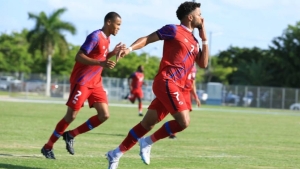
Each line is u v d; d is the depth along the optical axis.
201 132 41.09
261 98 142.25
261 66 177.50
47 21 160.25
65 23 161.12
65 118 21.77
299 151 29.36
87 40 20.86
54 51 164.12
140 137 18.48
